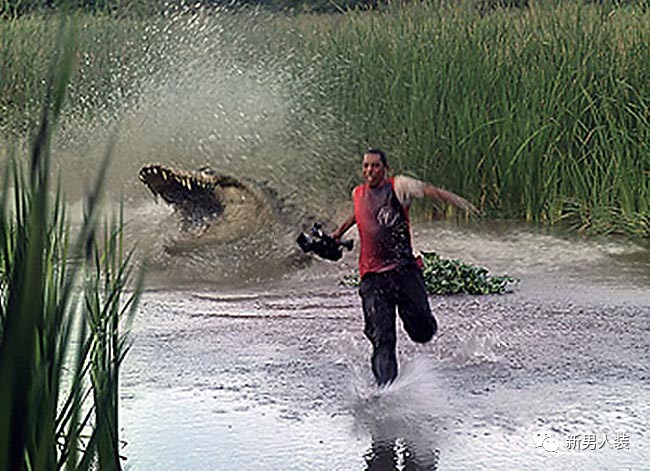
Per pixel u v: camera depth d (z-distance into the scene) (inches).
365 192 426.3
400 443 359.9
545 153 882.1
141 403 403.9
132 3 1093.1
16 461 162.7
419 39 986.1
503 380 438.0
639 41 932.6
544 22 980.6
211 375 444.1
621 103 888.9
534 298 600.7
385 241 420.2
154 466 336.5
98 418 212.2
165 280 636.7
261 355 478.0
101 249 650.2
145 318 546.6
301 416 388.8
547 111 895.1
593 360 468.8
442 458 345.1
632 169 832.3
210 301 591.2
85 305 225.3
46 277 187.6
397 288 420.5
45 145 162.6
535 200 875.4
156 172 713.6
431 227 845.8
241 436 366.9
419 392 419.5
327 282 655.8
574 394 416.2
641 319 548.4
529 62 935.0
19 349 161.5
